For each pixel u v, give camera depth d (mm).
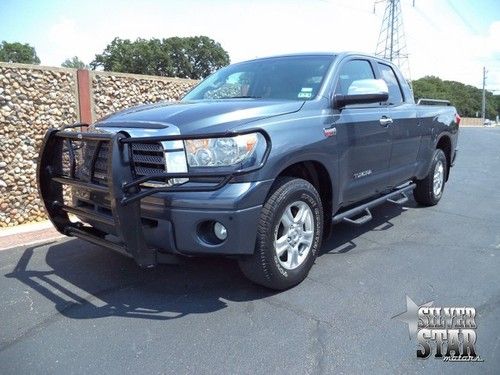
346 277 4008
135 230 3205
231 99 4191
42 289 3854
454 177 9883
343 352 2854
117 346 2947
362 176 4566
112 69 69250
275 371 2670
